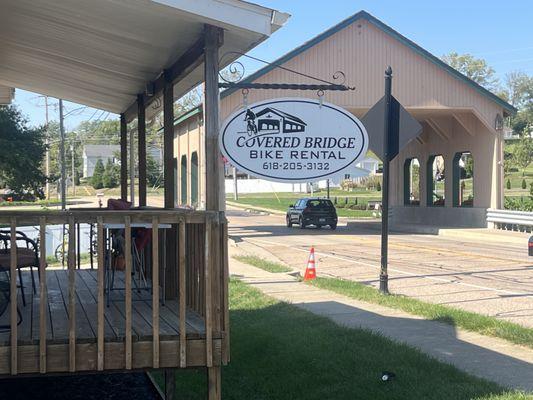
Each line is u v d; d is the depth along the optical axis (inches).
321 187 3622.0
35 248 267.7
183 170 1342.3
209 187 201.8
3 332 193.9
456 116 1092.5
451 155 1184.2
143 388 271.3
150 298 271.6
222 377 253.0
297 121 255.8
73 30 244.4
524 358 272.4
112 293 283.3
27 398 259.3
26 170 1599.4
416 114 1097.4
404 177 1353.3
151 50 255.8
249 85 302.4
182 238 192.1
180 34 226.1
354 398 221.3
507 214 1037.2
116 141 3516.2
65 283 307.7
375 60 978.1
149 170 2135.8
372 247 851.4
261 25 196.5
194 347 193.3
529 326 339.6
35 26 246.8
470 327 328.8
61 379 283.4
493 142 1063.6
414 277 545.6
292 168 255.6
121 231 291.4
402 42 983.6
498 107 1042.7
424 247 839.1
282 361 266.1
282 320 345.4
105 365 185.8
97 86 358.6
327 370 252.4
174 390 237.9
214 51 203.5
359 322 347.9
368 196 2746.1
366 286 484.1
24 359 181.2
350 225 1396.4
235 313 370.9
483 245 866.1
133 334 190.7
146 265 319.6
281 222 1510.8
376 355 270.2
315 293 454.6
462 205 1182.3
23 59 316.8
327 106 257.4
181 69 258.5
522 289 472.1
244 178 3430.1
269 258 716.7
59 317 219.1
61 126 1396.4
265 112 254.1
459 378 237.6
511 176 3021.7
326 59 954.7
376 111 445.7
